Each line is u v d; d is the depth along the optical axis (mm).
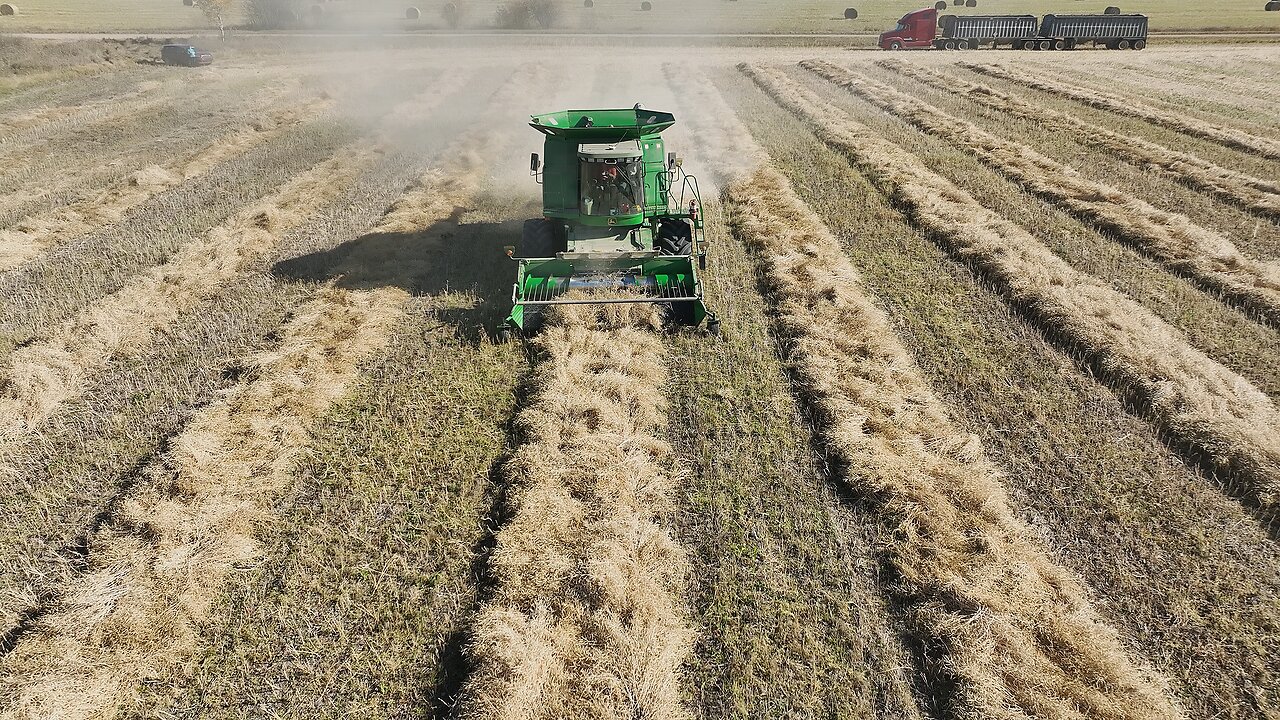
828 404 9125
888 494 7680
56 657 6039
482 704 5586
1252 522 7305
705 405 9352
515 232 15438
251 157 21609
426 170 20109
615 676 5781
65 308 12406
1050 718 5398
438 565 7051
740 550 7094
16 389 9875
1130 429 8781
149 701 5852
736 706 5684
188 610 6531
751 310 11883
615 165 11367
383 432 8992
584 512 7477
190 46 39938
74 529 7613
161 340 11367
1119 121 23953
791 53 41969
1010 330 11156
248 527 7453
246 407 9312
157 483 8000
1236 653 6008
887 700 5711
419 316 11805
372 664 6105
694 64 37750
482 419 9219
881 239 14711
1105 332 10578
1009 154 19922
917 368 10164
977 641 5980
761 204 16250
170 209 17281
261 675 6031
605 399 9273
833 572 6844
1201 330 11109
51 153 21984
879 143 21141
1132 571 6770
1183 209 16172
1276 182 17594
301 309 12039
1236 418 8656
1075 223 15383
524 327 11078
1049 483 7898
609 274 11234
